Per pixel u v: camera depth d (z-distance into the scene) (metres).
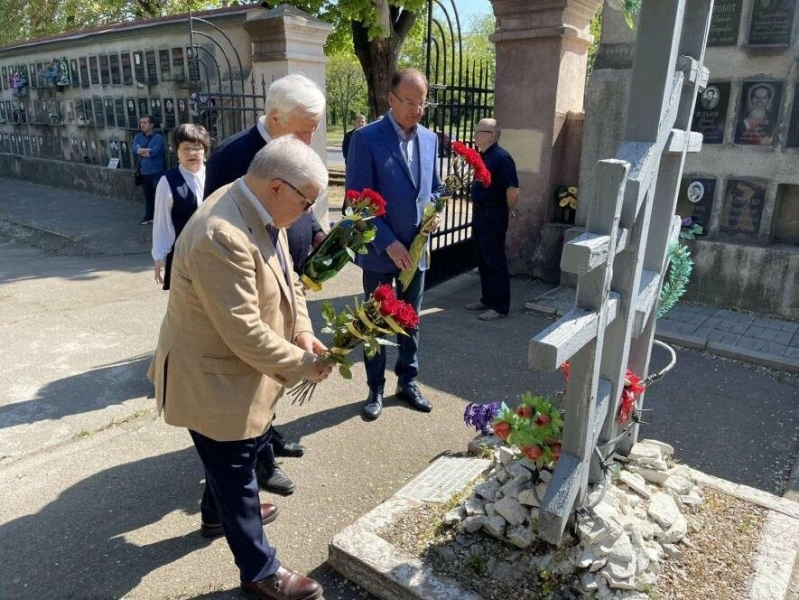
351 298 6.07
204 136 3.67
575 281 6.33
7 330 5.12
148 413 3.73
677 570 2.29
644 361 2.75
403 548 2.40
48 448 3.34
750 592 2.20
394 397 3.96
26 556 2.55
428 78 5.81
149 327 5.20
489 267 5.39
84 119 12.66
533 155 6.38
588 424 2.08
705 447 3.43
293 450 3.28
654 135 2.03
